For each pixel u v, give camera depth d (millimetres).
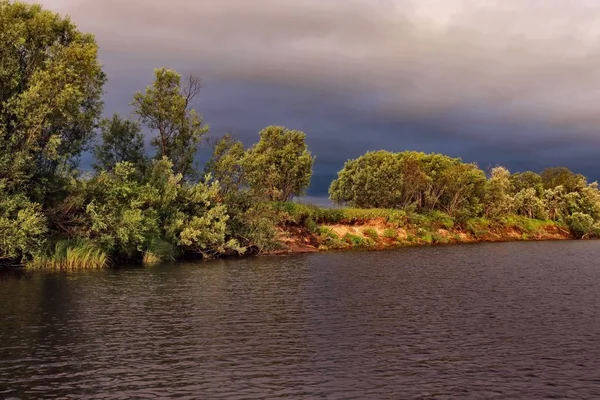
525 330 17516
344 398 11195
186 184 44406
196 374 12672
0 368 13008
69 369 12961
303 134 67000
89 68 35312
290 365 13453
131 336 16250
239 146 47938
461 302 22875
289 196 66625
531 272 35500
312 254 49969
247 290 25734
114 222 35594
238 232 48094
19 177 32000
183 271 33656
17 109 31922
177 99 45062
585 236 99875
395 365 13539
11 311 19766
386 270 35781
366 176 79000
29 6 35312
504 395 11484
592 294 25422
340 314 19969
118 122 44000
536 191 109375
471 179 86938
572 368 13414
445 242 74625
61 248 34312
